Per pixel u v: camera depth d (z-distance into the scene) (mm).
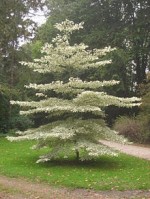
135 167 15445
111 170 14688
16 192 11586
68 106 15156
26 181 13086
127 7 37188
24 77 30672
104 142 25547
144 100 25188
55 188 12094
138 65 37969
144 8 36469
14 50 29672
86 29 37906
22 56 30219
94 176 13391
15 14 28266
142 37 35156
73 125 15672
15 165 15656
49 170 14570
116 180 12781
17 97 29609
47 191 11711
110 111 36125
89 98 15406
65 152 15602
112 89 34781
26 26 28844
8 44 29266
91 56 15922
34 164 15914
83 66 16172
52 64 16078
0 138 25859
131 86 37406
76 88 16297
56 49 15867
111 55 33812
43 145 16422
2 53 29234
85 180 12766
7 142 23734
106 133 15781
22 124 29438
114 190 11719
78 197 10992
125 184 12266
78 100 15359
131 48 35438
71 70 16453
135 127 26844
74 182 12492
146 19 35750
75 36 37438
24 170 14602
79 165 15766
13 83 30922
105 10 37375
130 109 35594
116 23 37281
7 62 30156
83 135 15938
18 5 28016
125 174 13820
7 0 27188
